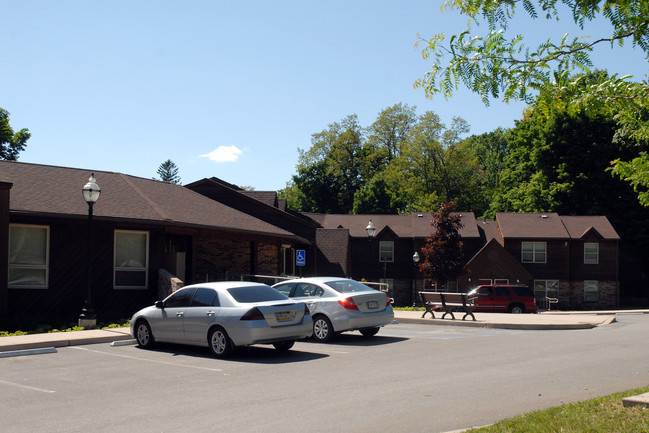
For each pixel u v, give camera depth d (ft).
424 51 21.68
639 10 19.13
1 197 56.85
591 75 21.03
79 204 65.72
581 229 164.76
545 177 181.37
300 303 43.91
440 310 76.43
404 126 270.05
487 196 247.09
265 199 124.67
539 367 37.68
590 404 24.63
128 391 31.04
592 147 176.24
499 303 116.06
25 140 166.09
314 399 28.76
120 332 51.83
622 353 44.16
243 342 40.68
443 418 24.99
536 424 22.00
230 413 26.23
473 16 21.58
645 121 21.67
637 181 24.59
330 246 136.67
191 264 74.84
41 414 26.43
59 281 62.54
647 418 21.53
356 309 50.65
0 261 56.70
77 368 37.88
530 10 20.47
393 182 239.30
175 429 23.80
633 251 177.47
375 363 39.55
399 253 170.71
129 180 81.25
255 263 91.40
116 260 67.00
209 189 117.29
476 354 43.70
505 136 291.17
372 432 23.08
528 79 20.40
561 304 160.97
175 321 44.42
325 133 276.21
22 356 42.50
